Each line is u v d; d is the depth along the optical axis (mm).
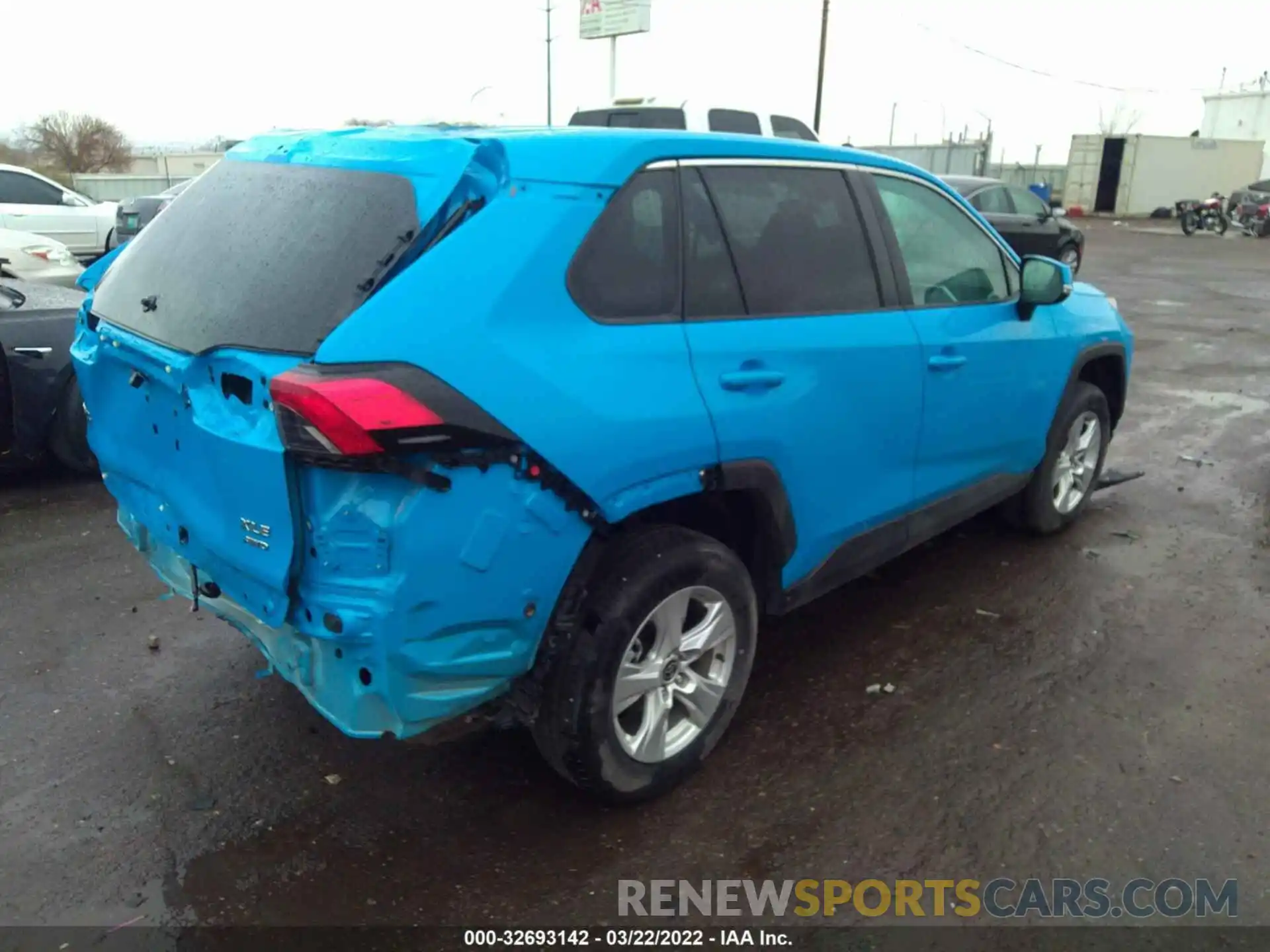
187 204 3164
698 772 3309
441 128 3066
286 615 2516
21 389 5668
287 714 3605
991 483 4598
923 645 4195
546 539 2625
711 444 2961
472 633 2580
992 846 2965
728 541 3422
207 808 3090
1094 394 5266
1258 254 24328
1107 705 3727
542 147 2736
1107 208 40469
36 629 4188
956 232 4199
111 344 2969
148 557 3283
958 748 3453
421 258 2486
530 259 2613
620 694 2910
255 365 2445
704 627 3131
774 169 3385
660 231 2969
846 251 3594
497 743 3453
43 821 3006
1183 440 7469
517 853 2918
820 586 3650
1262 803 3156
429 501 2391
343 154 2855
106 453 3252
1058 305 4898
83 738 3430
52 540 5180
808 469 3361
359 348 2350
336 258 2561
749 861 2902
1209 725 3600
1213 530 5555
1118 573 4938
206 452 2609
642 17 20875
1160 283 17859
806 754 3412
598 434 2668
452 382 2412
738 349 3078
